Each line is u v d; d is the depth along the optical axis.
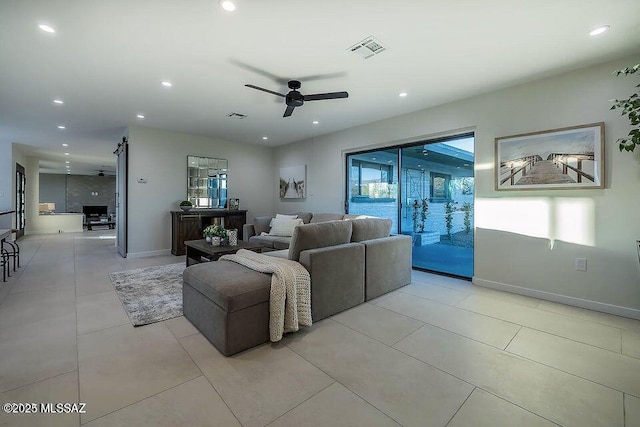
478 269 3.60
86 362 1.85
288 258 2.63
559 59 2.70
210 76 3.08
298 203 6.41
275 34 2.32
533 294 3.16
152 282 3.62
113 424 1.35
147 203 5.32
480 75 3.04
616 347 2.09
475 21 2.15
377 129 4.76
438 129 3.97
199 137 5.97
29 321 2.45
